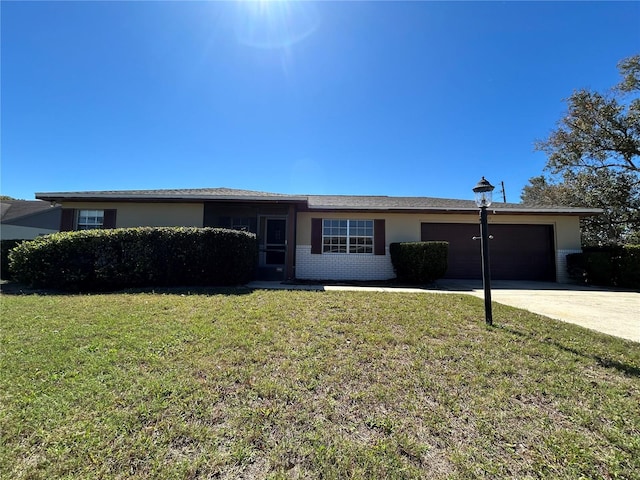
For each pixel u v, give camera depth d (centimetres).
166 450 201
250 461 196
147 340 382
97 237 805
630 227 1881
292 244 1027
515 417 248
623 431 233
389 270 1133
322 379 298
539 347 391
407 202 1278
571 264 1120
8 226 2086
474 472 192
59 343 370
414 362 339
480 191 497
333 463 196
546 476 190
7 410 235
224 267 850
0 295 704
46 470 182
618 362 352
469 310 561
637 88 1750
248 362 328
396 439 220
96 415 233
